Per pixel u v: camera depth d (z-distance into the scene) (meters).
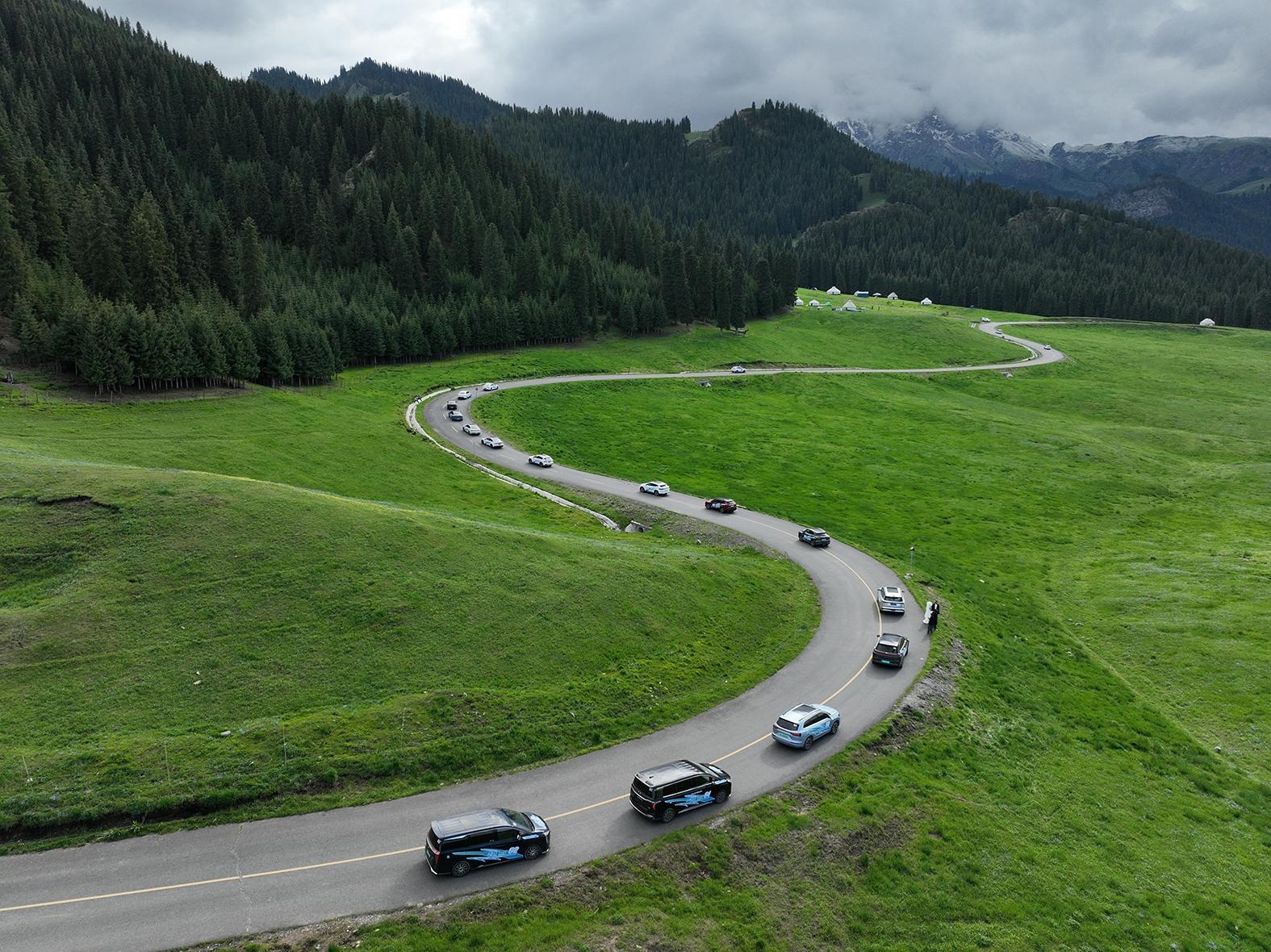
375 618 39.59
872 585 58.56
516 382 136.00
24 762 27.88
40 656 34.31
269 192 199.25
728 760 32.97
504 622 41.34
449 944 21.92
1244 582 61.97
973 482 97.19
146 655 35.06
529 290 176.50
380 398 114.38
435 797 28.72
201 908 22.56
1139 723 42.53
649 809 27.88
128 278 113.69
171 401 89.12
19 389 83.56
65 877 23.47
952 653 46.59
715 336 186.88
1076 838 31.19
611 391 135.12
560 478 86.88
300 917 22.50
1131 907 27.72
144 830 25.67
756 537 69.94
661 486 82.94
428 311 147.88
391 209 185.25
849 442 114.00
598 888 24.66
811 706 35.72
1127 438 125.06
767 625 48.75
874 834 28.92
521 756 31.67
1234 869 30.97
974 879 27.56
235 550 43.22
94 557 41.53
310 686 34.41
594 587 46.47
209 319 101.06
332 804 27.66
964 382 168.62
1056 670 48.12
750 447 108.19
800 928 24.39
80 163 179.88
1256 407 146.25
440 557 46.44
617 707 36.34
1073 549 74.81
